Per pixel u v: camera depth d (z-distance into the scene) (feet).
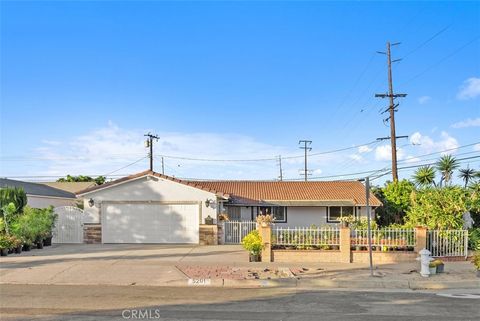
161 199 79.51
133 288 40.98
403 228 62.08
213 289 40.93
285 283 43.93
